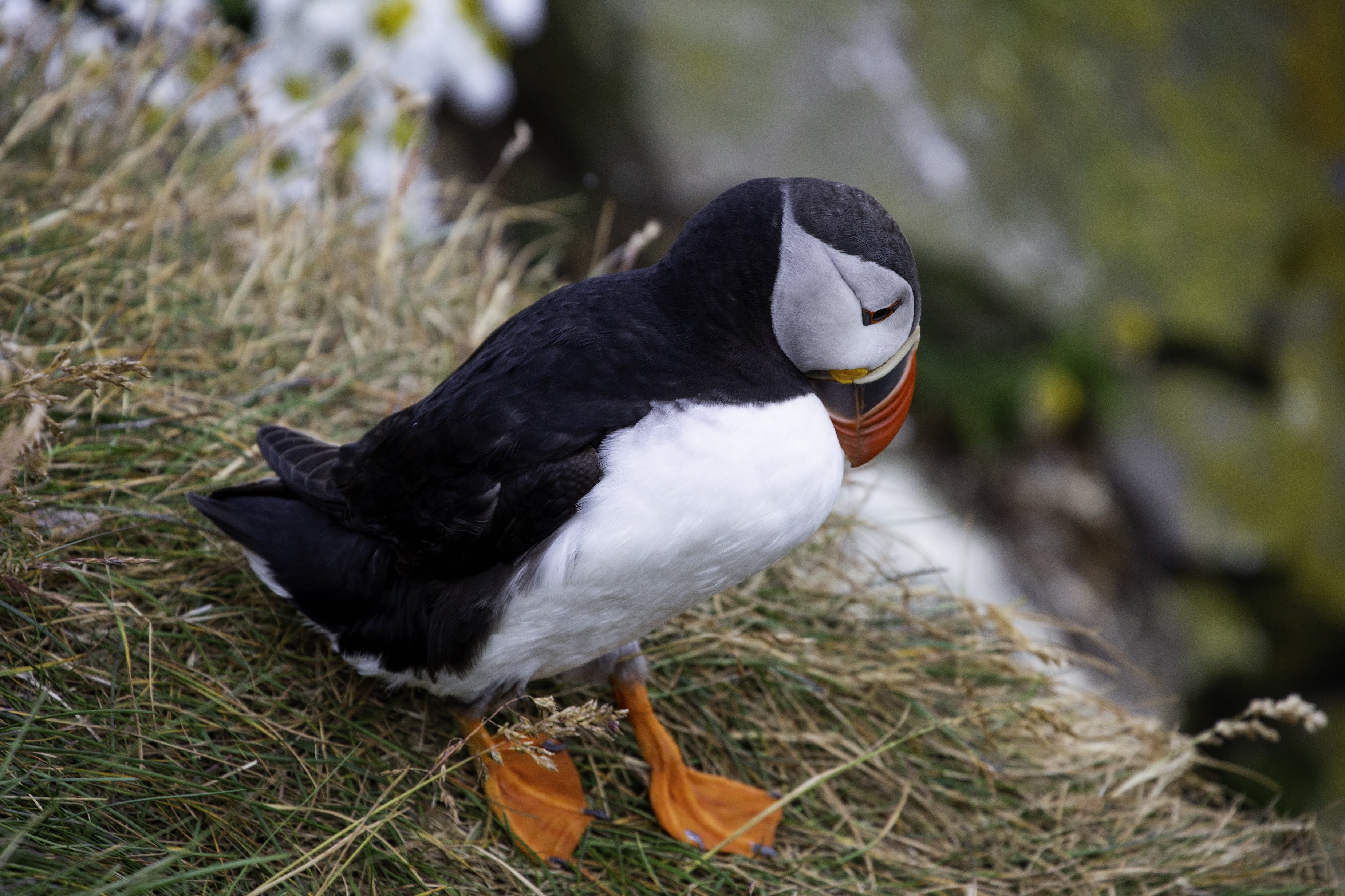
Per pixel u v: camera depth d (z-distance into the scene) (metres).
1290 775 8.44
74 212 4.65
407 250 5.94
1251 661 8.55
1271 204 10.29
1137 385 9.16
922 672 4.93
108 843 3.21
